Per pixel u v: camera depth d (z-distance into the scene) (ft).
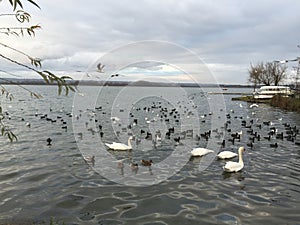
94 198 40.81
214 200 40.40
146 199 40.70
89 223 33.58
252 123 124.47
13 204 38.63
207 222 33.96
